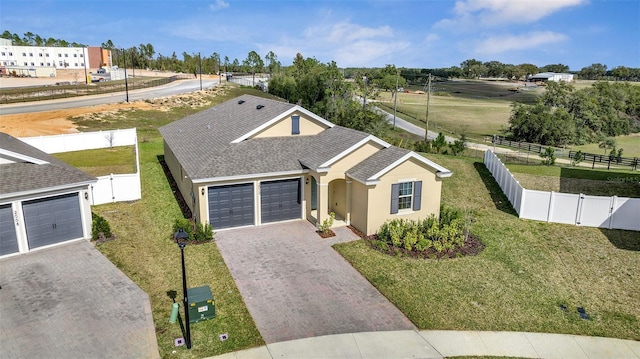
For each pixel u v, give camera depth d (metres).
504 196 27.20
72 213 19.55
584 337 13.53
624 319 14.59
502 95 128.75
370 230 20.64
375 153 21.88
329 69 72.94
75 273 16.80
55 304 14.64
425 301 15.22
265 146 23.30
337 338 13.02
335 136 23.72
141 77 110.69
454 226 20.67
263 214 22.09
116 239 19.98
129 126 48.44
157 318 13.86
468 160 36.06
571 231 21.91
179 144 26.73
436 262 18.20
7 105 56.53
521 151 50.59
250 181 21.42
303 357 12.13
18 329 13.24
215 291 15.55
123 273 16.83
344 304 14.89
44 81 96.12
